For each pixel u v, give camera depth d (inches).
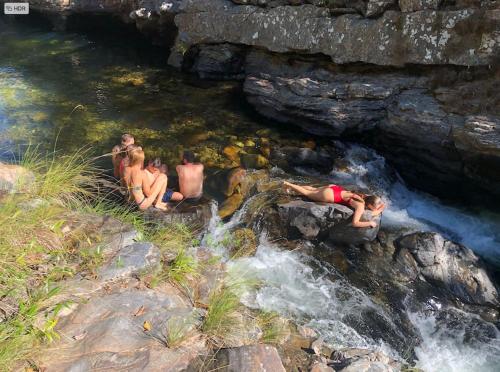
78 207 179.0
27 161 202.5
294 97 308.0
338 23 302.5
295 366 142.3
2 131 293.1
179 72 403.2
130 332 125.6
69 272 140.0
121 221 178.4
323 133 304.7
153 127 307.6
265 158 277.3
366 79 297.4
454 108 253.0
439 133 253.9
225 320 141.1
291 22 326.3
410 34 272.4
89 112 325.4
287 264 207.8
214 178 255.9
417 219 245.6
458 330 187.2
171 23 437.4
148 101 345.7
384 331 182.4
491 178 244.7
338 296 194.4
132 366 115.8
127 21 524.4
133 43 485.4
